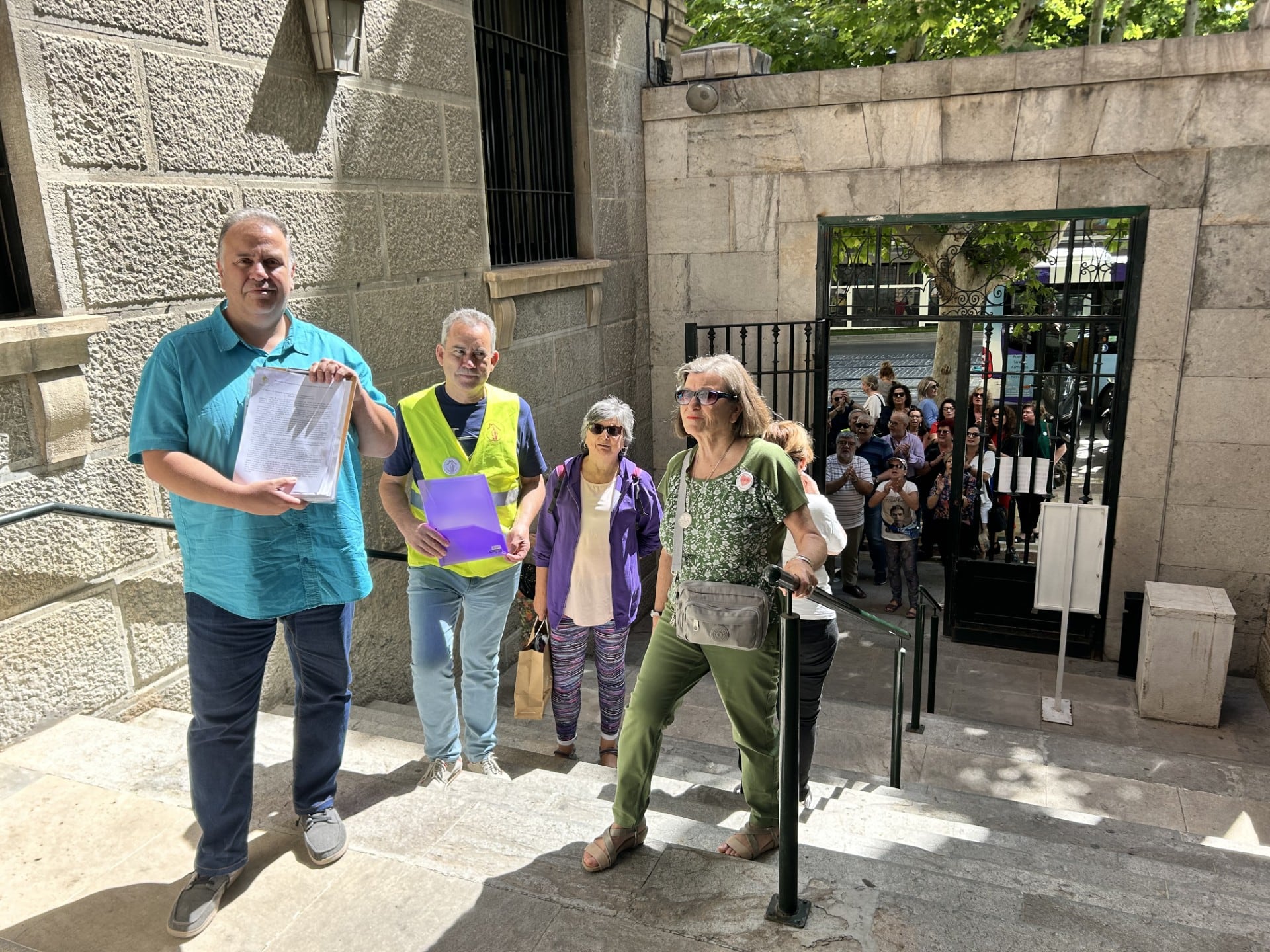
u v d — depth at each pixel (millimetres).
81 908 2146
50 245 3070
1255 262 6258
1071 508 5949
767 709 2443
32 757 2924
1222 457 6617
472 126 5395
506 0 5977
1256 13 5922
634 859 2385
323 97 4230
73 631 3227
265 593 2129
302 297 4215
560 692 3982
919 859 2744
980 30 11102
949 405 8703
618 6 7117
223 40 3676
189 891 2121
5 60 2922
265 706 4012
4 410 2957
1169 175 6332
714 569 2387
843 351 22547
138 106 3338
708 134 7488
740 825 3238
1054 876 2658
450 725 3037
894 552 7820
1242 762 5527
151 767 2865
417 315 5012
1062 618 6082
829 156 7176
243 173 3824
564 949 2014
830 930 2062
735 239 7621
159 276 3479
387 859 2340
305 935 2066
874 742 5176
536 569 4047
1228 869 3604
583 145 6832
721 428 2373
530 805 2797
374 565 4746
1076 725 6023
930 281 7477
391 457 3074
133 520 2936
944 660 7160
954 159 6840
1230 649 5820
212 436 2061
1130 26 11414
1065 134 6504
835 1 10508
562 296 6578
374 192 4621
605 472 3787
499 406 3156
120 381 3348
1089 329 6891
